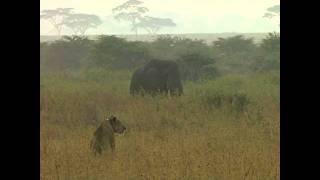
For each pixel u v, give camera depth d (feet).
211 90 75.77
